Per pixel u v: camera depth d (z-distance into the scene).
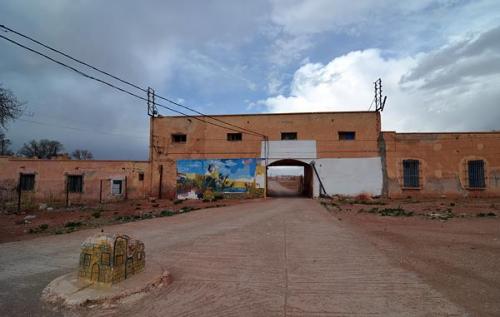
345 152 26.00
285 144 26.77
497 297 4.06
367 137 25.81
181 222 11.94
